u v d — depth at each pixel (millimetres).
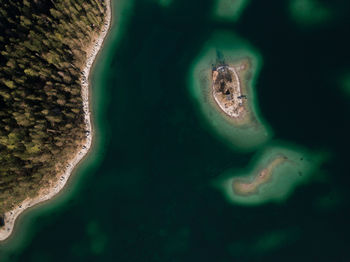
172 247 73500
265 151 76312
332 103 76375
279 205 73000
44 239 77250
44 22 77750
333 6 80062
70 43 80438
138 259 73688
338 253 68188
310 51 79688
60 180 79375
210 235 73250
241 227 72938
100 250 75188
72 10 79688
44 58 76688
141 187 78750
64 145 76688
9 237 77625
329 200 71562
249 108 78688
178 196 76938
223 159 77688
